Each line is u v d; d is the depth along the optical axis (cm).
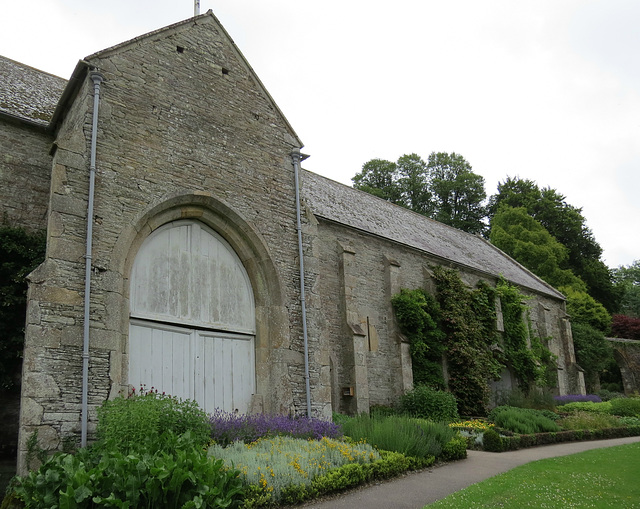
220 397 1130
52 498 618
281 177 1334
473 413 1912
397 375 1789
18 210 1157
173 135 1145
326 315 1652
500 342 2308
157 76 1153
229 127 1255
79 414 874
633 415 2009
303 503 752
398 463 958
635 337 3959
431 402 1645
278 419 1066
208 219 1189
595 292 4588
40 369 857
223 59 1296
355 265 1792
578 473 930
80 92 1090
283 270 1261
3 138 1181
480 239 3362
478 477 948
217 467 682
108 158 1030
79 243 951
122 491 612
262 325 1221
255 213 1248
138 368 1020
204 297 1159
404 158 4741
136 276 1058
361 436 1088
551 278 4047
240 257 1245
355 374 1612
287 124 1388
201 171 1173
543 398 2214
